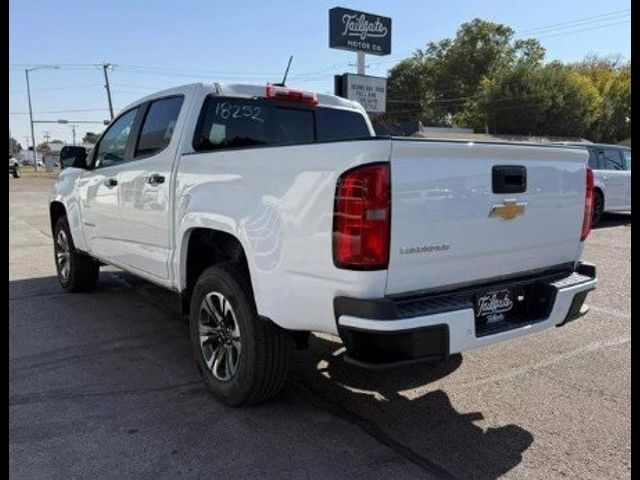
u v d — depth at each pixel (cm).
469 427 352
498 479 297
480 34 6419
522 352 474
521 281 352
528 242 351
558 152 361
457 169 307
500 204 329
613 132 5000
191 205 389
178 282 419
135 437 333
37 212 1620
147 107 489
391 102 6825
